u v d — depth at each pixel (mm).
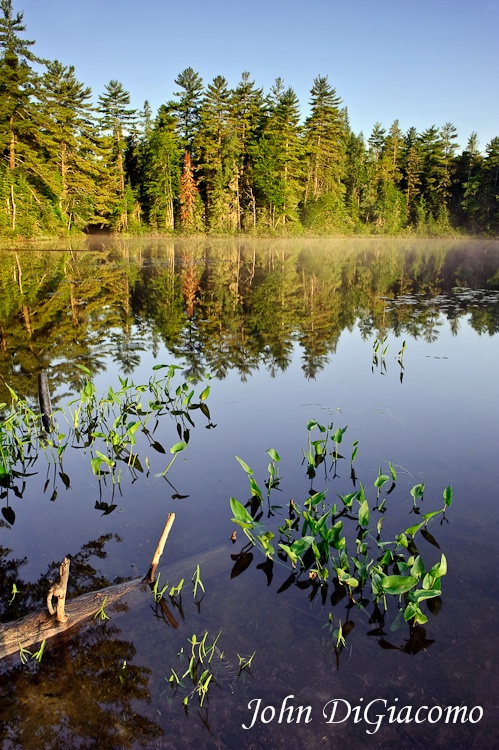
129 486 3869
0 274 16891
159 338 8602
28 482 3977
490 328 9086
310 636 2426
